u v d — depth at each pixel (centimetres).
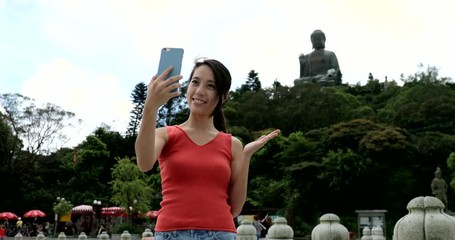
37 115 5650
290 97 7188
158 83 286
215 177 306
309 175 5012
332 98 7031
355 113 6819
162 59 303
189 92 332
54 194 5634
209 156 312
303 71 9994
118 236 3719
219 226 296
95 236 4422
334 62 9838
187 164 304
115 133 6875
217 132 335
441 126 5681
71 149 6762
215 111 334
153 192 4878
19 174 5650
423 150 5094
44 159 5969
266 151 5572
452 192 4984
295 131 6712
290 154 5384
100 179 6147
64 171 6056
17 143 5659
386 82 8812
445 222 562
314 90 7200
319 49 10019
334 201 4959
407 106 6022
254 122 6731
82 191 5762
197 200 297
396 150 4972
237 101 7556
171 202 300
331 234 839
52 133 5781
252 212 5091
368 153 5003
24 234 4428
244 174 338
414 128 5797
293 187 5041
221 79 329
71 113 5825
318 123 6712
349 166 4812
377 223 3650
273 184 5103
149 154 288
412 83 7850
